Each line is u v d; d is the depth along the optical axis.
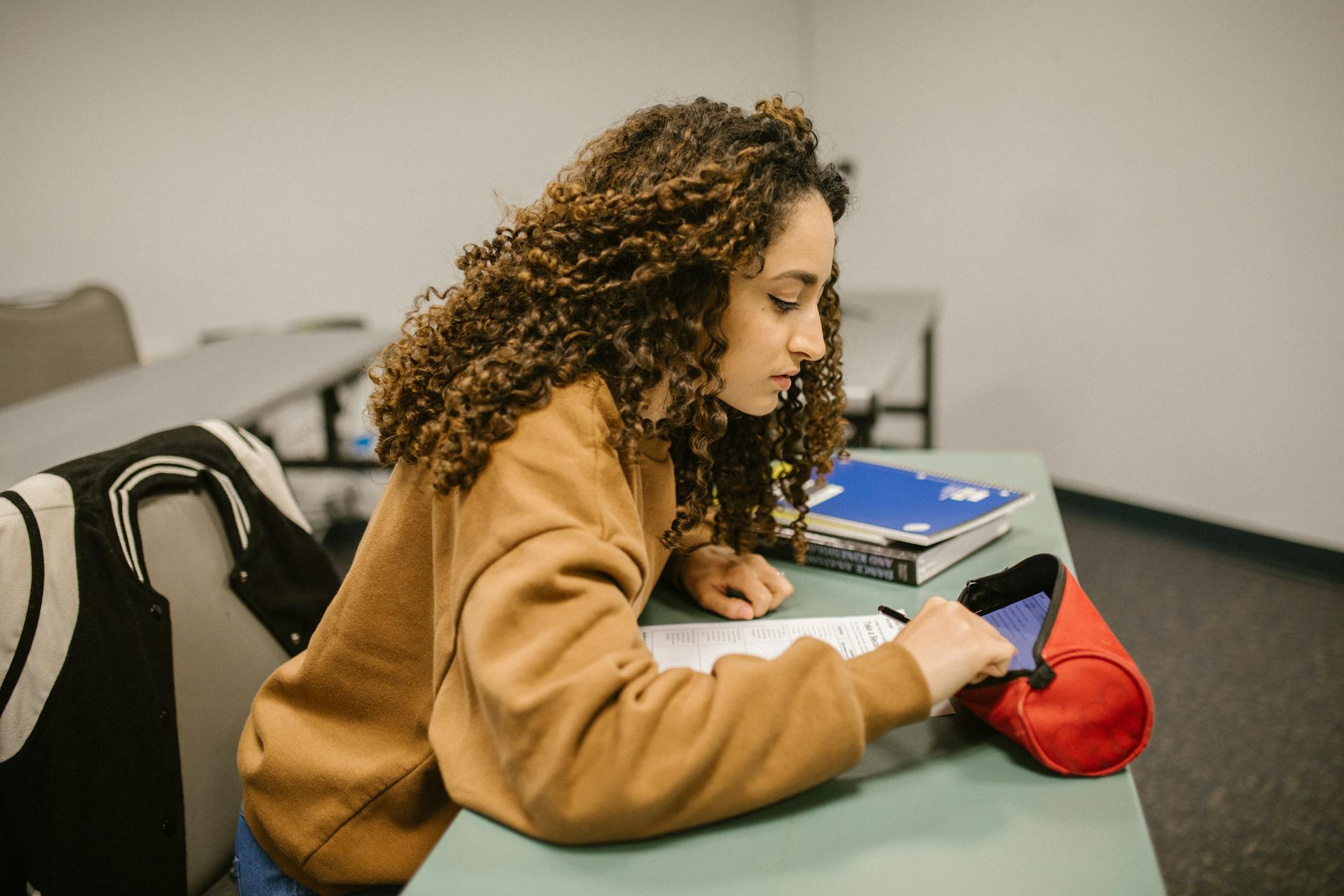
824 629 0.97
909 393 3.70
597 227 0.79
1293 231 2.65
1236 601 2.64
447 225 3.77
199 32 3.54
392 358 0.87
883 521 1.11
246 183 3.72
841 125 3.68
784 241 0.78
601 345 0.80
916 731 0.80
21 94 3.59
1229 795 1.87
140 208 3.74
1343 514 2.72
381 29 3.56
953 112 3.35
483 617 0.66
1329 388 2.68
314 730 0.89
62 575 0.90
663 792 0.63
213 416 1.94
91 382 2.27
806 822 0.69
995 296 3.42
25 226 3.75
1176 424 3.06
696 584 1.05
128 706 0.92
